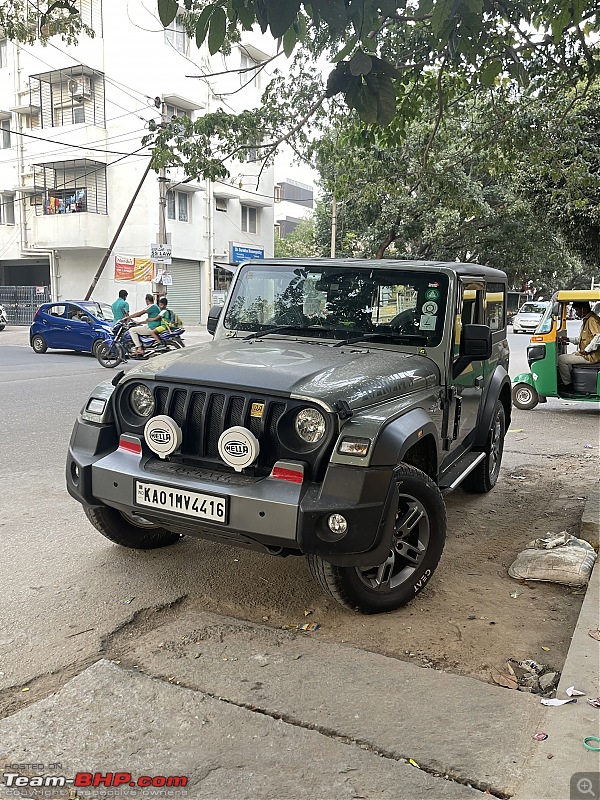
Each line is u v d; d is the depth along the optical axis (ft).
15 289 105.50
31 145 97.71
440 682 10.19
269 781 8.05
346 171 37.14
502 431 21.44
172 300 96.32
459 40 12.88
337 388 11.50
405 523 12.39
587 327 34.73
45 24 24.64
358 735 8.91
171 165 26.99
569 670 10.06
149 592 13.14
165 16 9.30
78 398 35.83
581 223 63.10
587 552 14.55
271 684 10.08
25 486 20.11
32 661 10.62
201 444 11.93
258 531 10.93
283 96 26.50
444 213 82.89
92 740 8.73
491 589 13.74
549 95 25.50
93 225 92.68
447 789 7.94
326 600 13.01
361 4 9.12
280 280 16.19
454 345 15.07
